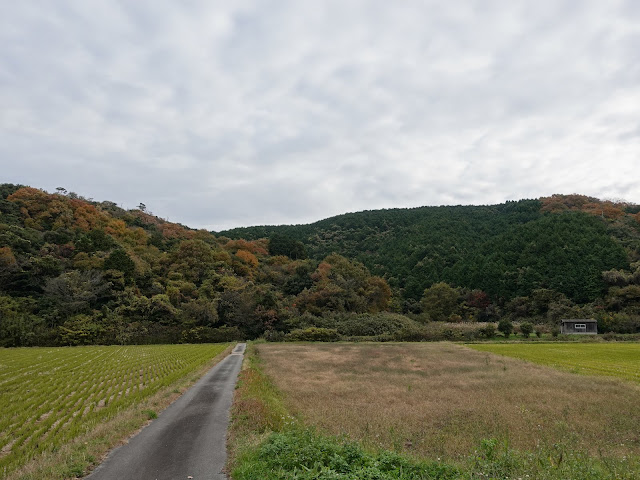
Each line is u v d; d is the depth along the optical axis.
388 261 135.88
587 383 26.28
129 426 13.84
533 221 129.12
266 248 128.12
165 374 29.06
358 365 37.66
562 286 93.75
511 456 10.24
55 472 9.40
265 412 15.25
